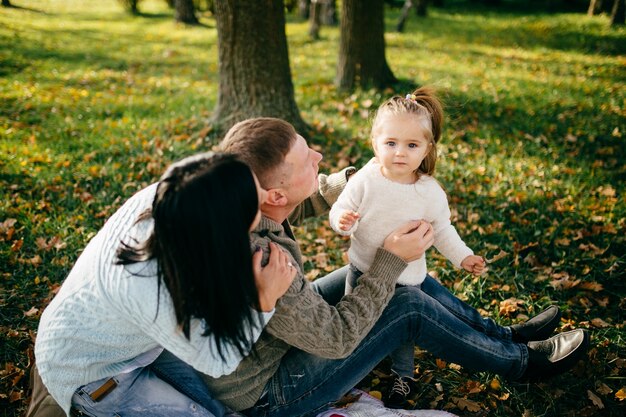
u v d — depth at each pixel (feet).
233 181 4.30
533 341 7.95
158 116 19.93
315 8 42.55
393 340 6.49
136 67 30.83
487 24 56.54
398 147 6.60
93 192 13.83
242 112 17.06
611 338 9.00
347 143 17.03
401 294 6.59
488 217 12.85
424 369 8.43
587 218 12.86
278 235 6.00
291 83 17.48
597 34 46.03
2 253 10.87
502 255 11.15
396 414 6.98
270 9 16.06
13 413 7.56
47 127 18.70
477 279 10.49
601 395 7.95
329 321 5.60
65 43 37.76
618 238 11.94
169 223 4.22
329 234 12.37
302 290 5.51
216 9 16.43
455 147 17.21
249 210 4.44
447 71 30.22
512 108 21.42
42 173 14.55
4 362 8.40
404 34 47.70
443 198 7.13
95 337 5.01
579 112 21.43
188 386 5.73
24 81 25.49
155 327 4.79
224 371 5.10
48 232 11.79
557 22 54.90
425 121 6.59
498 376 8.15
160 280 4.59
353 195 7.18
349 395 7.52
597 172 15.56
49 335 5.11
